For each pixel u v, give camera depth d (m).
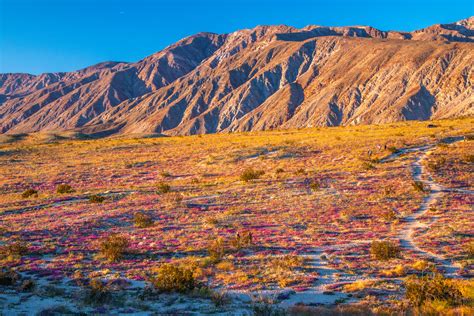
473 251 25.19
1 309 15.49
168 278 19.69
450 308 16.12
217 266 24.67
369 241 30.19
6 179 72.38
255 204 46.03
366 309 16.23
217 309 16.47
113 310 16.08
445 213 38.56
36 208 48.34
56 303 16.95
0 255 27.45
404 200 44.91
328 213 40.31
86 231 35.28
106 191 58.47
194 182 64.31
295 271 23.34
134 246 29.98
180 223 38.00
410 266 23.56
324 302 18.02
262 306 16.52
